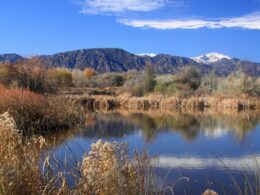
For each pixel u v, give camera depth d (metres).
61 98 23.91
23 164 5.68
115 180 5.29
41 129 17.02
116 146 5.96
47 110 18.53
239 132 20.56
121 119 26.42
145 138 16.73
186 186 9.45
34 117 17.41
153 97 43.12
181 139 17.55
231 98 41.56
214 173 10.99
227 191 9.16
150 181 5.97
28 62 30.91
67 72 58.03
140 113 32.28
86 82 66.56
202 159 13.06
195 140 17.45
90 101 39.66
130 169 5.68
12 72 29.36
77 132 17.17
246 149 15.42
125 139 16.12
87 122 22.55
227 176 10.65
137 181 5.76
